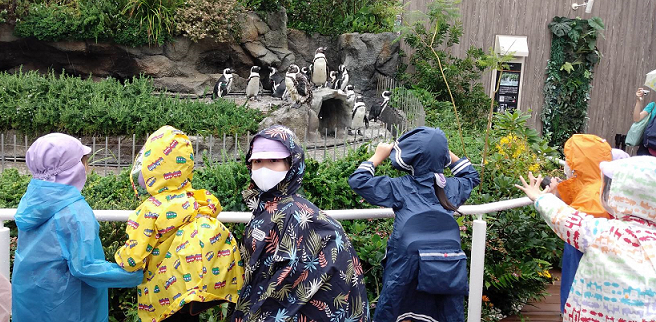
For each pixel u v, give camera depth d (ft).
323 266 9.71
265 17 47.42
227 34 44.68
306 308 9.76
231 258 10.40
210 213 10.62
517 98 51.85
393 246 11.80
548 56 52.31
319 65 41.42
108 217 10.94
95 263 9.68
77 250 9.62
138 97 34.65
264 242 9.77
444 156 12.14
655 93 53.26
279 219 9.80
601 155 13.20
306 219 9.83
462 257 11.61
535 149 24.07
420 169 12.03
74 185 10.09
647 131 26.04
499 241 16.48
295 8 52.42
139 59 42.68
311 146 34.12
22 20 40.45
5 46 41.39
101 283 9.72
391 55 50.39
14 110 31.68
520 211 17.39
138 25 41.98
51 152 9.73
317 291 9.78
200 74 45.01
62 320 9.76
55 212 9.73
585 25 51.70
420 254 11.38
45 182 9.75
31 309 9.80
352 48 50.34
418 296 11.83
